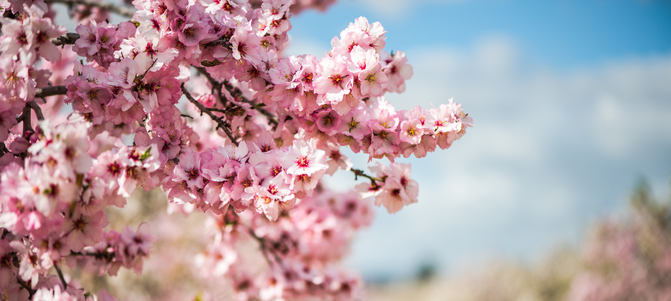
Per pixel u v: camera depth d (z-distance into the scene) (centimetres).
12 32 82
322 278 138
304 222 150
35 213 79
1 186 79
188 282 222
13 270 87
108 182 81
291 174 84
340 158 97
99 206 82
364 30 89
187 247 223
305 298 140
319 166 84
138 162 82
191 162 87
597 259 450
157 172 88
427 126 88
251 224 149
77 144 79
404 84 99
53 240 86
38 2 91
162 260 218
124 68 85
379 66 86
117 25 92
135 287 210
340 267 149
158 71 86
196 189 86
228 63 91
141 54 85
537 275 587
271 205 84
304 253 151
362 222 161
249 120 101
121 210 194
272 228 150
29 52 82
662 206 396
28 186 78
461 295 695
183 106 112
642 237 416
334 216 153
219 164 86
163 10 86
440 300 751
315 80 86
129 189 82
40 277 90
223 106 104
